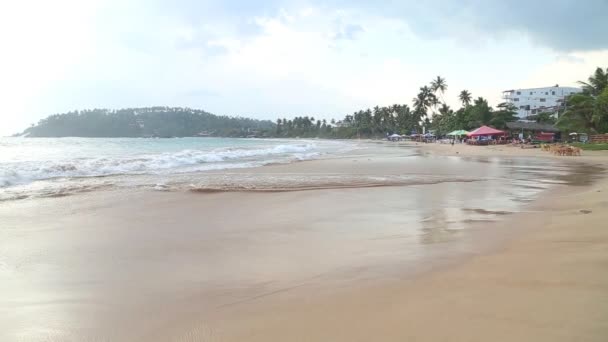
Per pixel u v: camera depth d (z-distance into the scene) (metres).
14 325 3.54
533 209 9.02
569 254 5.02
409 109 146.50
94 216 8.27
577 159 28.34
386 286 4.24
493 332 3.05
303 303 3.86
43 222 7.69
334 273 4.78
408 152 41.53
